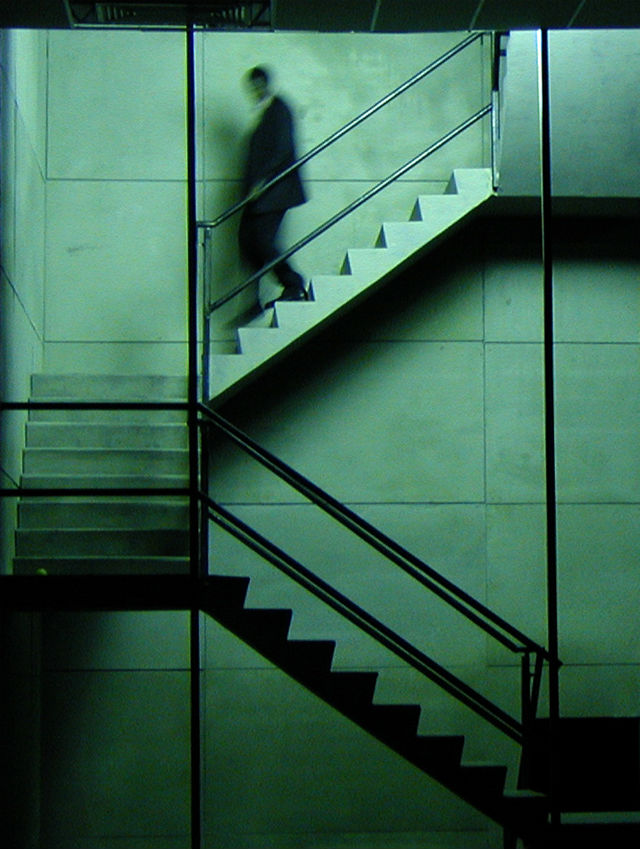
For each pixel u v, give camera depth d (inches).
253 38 375.9
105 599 259.0
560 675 354.9
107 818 346.6
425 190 373.7
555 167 334.3
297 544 357.4
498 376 366.0
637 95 320.8
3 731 286.2
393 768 351.6
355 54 376.8
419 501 360.8
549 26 263.9
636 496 362.9
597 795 294.0
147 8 251.4
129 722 350.6
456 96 376.8
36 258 348.8
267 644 269.1
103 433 323.0
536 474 362.6
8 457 296.0
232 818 347.6
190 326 260.4
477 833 349.7
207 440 319.6
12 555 300.4
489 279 368.8
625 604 358.3
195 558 259.8
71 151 369.7
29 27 261.4
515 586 358.3
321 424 362.3
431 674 278.4
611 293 369.7
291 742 350.9
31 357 338.0
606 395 366.3
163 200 370.3
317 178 372.2
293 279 346.9
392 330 366.6
